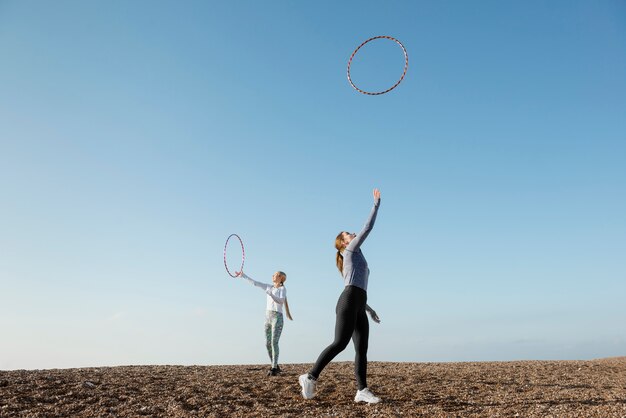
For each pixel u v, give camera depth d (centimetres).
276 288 900
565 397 700
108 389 720
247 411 632
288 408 644
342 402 676
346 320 640
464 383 801
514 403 663
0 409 606
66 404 643
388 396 712
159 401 669
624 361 1046
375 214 645
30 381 732
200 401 671
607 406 630
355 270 649
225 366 1016
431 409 634
